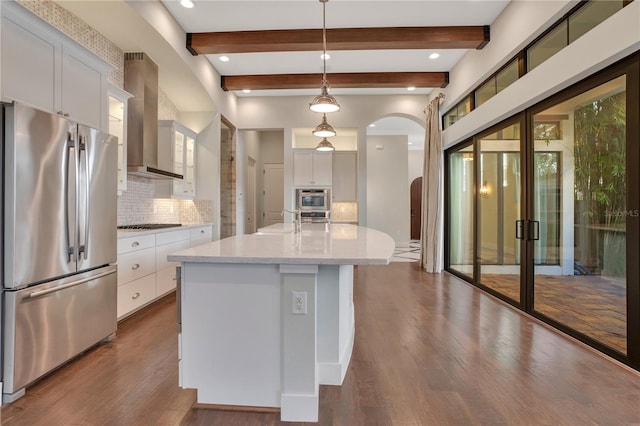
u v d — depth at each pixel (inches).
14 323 79.7
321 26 165.9
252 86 225.6
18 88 88.0
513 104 145.6
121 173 143.8
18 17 87.2
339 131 284.4
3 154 80.0
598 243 107.6
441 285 196.7
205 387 77.1
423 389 85.0
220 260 72.7
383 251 78.0
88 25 138.6
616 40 92.5
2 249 79.7
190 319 76.9
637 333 92.8
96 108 118.0
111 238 114.1
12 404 78.3
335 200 284.7
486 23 163.6
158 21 145.3
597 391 83.7
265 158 367.9
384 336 119.9
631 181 94.0
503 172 163.9
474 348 109.5
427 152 243.1
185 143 207.8
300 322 73.0
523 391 83.9
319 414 74.8
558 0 116.2
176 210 224.4
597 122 107.1
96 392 83.5
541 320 135.2
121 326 129.9
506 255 161.9
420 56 199.2
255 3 146.9
